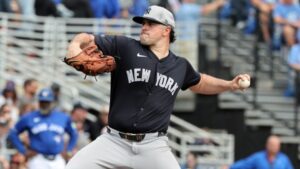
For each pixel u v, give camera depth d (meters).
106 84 47.91
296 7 51.84
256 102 49.41
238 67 51.06
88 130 40.62
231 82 22.59
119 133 21.50
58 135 35.81
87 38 21.25
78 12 48.47
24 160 35.81
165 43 21.84
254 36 52.00
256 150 48.38
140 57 21.53
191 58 48.88
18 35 47.41
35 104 40.31
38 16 48.25
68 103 45.22
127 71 21.47
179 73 21.94
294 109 50.22
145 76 21.47
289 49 51.19
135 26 48.66
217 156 45.09
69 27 48.09
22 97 40.69
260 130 48.44
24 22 47.66
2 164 34.62
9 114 37.06
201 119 48.47
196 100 48.38
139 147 21.47
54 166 35.78
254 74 49.03
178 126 48.19
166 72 21.70
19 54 46.97
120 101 21.53
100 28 48.38
